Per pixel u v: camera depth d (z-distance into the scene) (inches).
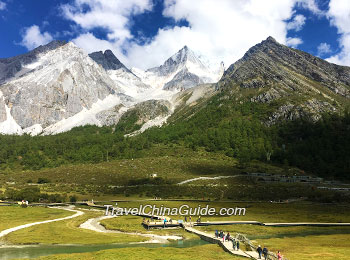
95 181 7421.3
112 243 2721.5
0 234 2979.8
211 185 6776.6
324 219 3996.1
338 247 2532.0
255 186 6786.4
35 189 5841.5
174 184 6909.5
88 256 2170.3
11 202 5236.2
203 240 2881.4
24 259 2132.1
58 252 2416.3
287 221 3841.0
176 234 3110.2
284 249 2434.8
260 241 2802.7
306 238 2974.9
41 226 3363.7
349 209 4798.2
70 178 7834.6
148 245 2664.9
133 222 3651.6
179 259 2055.9
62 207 4975.4
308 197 5984.3
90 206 5014.8
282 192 6304.1
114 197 5816.9
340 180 7869.1
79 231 3179.1
